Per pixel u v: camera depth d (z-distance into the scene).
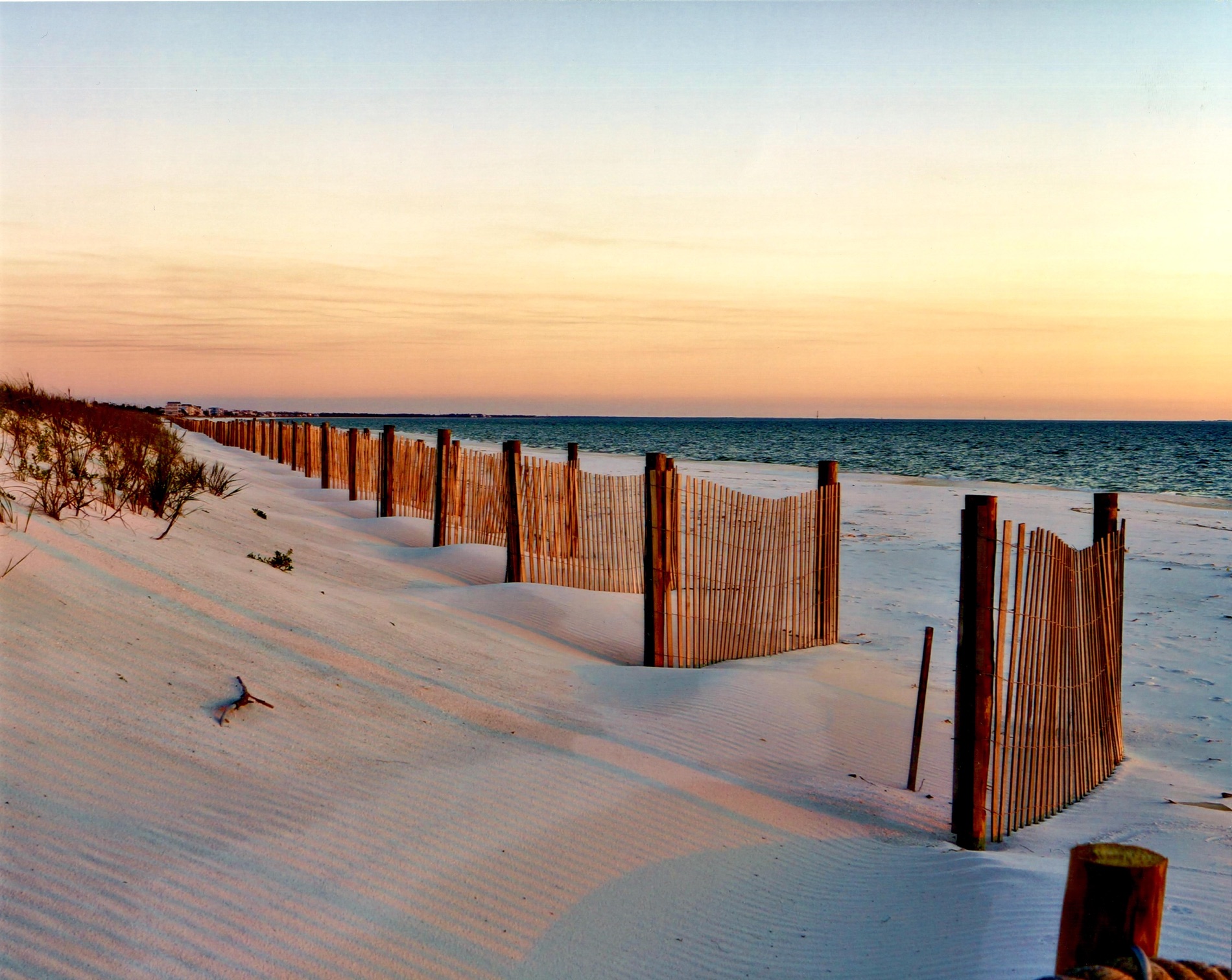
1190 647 10.50
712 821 5.29
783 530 9.91
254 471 27.33
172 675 5.39
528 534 12.48
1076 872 2.20
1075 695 6.34
